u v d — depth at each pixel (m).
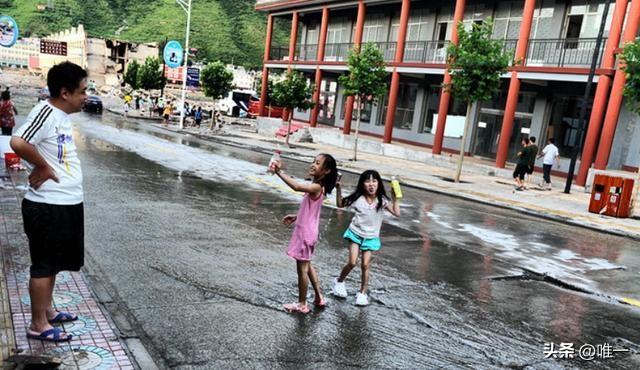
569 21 23.58
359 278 7.04
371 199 6.01
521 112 25.19
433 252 8.91
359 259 7.98
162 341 4.66
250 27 147.25
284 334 5.03
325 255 8.02
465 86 18.59
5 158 12.05
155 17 152.25
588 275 8.30
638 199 17.97
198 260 7.12
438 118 25.69
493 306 6.42
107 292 5.63
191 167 16.89
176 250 7.49
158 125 38.16
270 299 5.92
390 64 28.42
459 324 5.72
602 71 19.30
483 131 27.03
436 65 26.00
